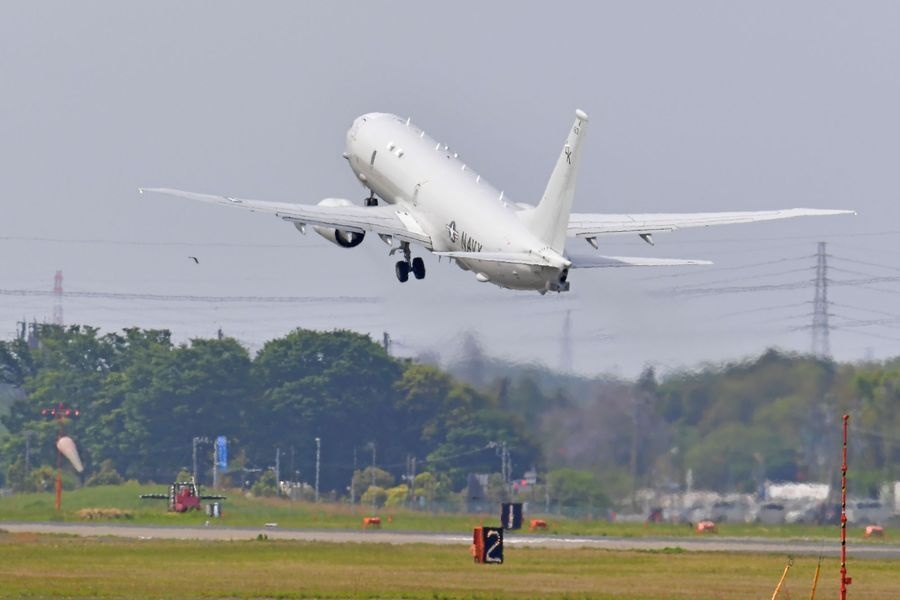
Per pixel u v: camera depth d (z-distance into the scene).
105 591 178.12
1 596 172.75
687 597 178.62
